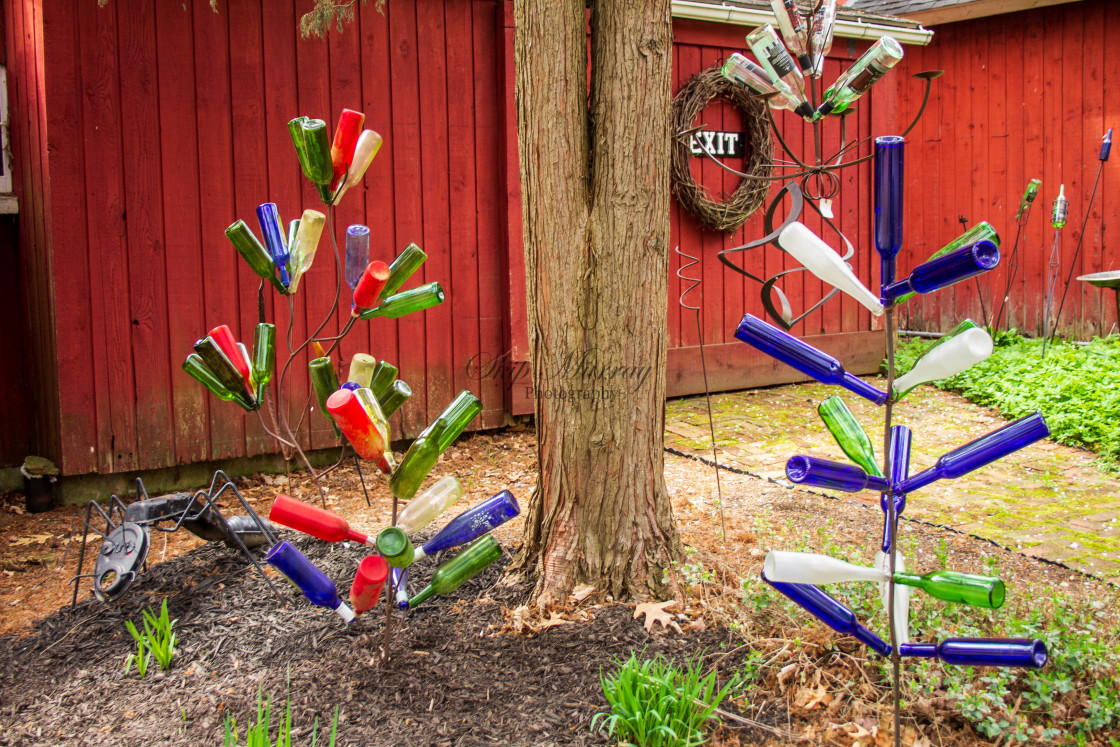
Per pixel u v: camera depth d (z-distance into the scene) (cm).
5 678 316
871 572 217
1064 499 505
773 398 788
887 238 217
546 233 332
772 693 279
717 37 754
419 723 269
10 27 577
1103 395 671
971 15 989
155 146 539
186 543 460
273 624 336
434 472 592
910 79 1083
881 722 264
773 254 821
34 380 585
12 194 600
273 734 268
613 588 338
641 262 331
